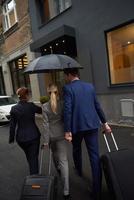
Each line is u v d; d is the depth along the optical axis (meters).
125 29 8.51
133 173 3.01
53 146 3.93
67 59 5.09
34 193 3.13
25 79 16.17
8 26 17.30
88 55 9.80
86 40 9.86
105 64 9.16
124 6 8.17
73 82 3.71
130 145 6.17
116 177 2.99
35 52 13.06
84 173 4.71
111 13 8.66
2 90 20.81
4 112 11.59
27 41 14.52
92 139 3.67
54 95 3.75
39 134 4.28
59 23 11.35
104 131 3.96
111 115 9.23
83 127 3.57
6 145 7.74
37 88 14.12
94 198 3.64
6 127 11.10
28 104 4.27
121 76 9.01
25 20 14.41
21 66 16.59
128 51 8.61
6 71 18.62
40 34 13.02
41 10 13.09
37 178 3.26
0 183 4.73
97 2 9.10
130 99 8.42
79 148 4.46
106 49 9.09
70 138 3.53
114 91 9.01
